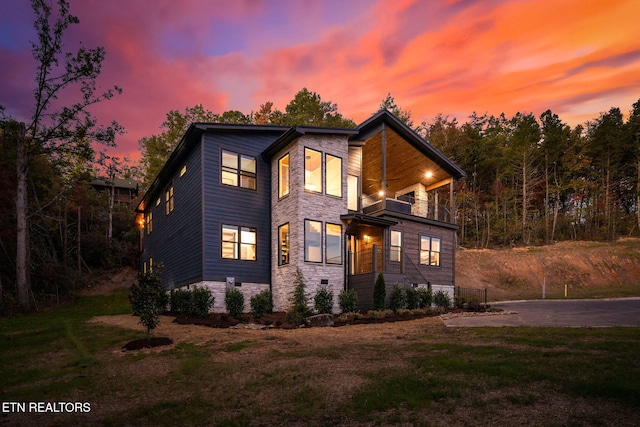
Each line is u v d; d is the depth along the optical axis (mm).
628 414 4332
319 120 35250
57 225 28406
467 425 4258
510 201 46438
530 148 46062
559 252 36906
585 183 45094
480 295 27422
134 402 5535
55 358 8438
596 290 28938
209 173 15758
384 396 5281
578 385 5254
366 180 23312
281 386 6004
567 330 10422
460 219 47188
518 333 10234
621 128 47875
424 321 13906
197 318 13477
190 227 16656
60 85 20688
